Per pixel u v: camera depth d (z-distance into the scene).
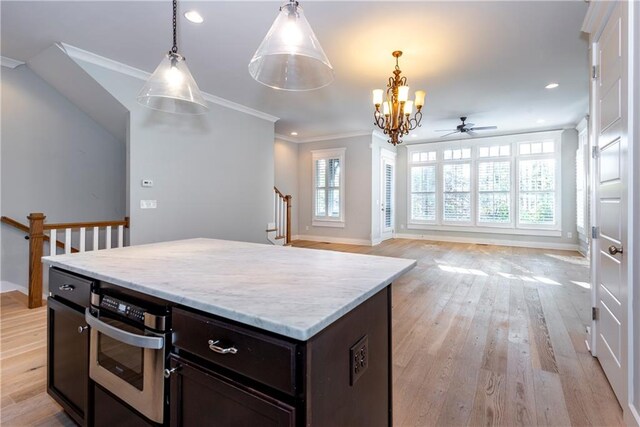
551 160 6.99
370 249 6.92
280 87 1.97
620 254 1.69
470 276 4.67
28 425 1.65
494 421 1.66
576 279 4.49
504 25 2.80
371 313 1.20
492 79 4.08
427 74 3.91
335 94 4.66
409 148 8.64
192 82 2.08
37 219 3.26
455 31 2.90
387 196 8.37
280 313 0.88
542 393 1.89
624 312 1.64
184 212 4.43
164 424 1.10
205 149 4.72
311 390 0.83
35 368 2.18
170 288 1.12
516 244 7.39
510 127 6.89
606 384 1.97
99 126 4.50
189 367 1.03
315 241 8.13
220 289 1.10
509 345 2.51
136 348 1.19
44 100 4.01
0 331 2.75
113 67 3.61
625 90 1.59
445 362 2.26
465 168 7.92
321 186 8.14
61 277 1.60
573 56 3.42
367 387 1.17
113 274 1.32
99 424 1.39
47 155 4.05
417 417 1.70
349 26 2.81
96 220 4.48
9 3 2.51
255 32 2.93
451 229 8.10
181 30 2.90
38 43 3.19
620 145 1.67
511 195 7.42
